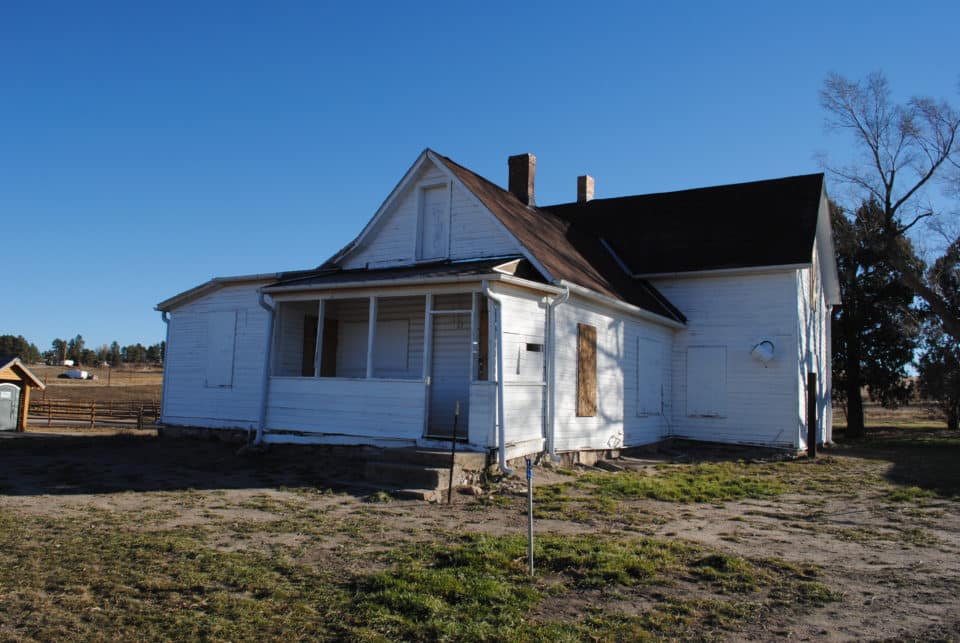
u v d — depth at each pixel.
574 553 7.25
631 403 17.78
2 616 5.38
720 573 6.87
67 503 9.61
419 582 6.20
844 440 28.17
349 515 9.18
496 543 7.61
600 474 13.56
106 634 5.09
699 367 20.36
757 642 5.23
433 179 16.38
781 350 19.30
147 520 8.62
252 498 10.21
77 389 63.44
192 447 15.82
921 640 5.31
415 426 13.09
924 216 29.16
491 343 12.52
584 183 27.12
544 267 14.02
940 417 41.59
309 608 5.66
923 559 7.70
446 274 12.83
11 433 22.45
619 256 22.12
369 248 17.38
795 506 10.99
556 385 14.33
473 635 5.16
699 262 20.55
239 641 5.04
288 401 14.87
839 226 30.78
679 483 12.67
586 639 5.19
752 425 19.47
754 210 21.97
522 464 12.89
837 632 5.45
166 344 18.59
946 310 29.00
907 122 28.73
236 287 17.56
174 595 5.88
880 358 32.38
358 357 17.64
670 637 5.29
